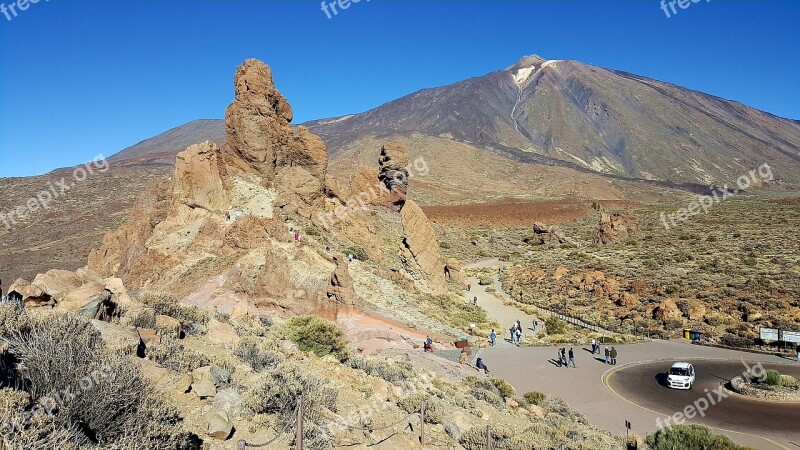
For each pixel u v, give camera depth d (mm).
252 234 34594
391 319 32281
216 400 8867
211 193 38688
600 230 92875
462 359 27734
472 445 11984
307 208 45031
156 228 37344
